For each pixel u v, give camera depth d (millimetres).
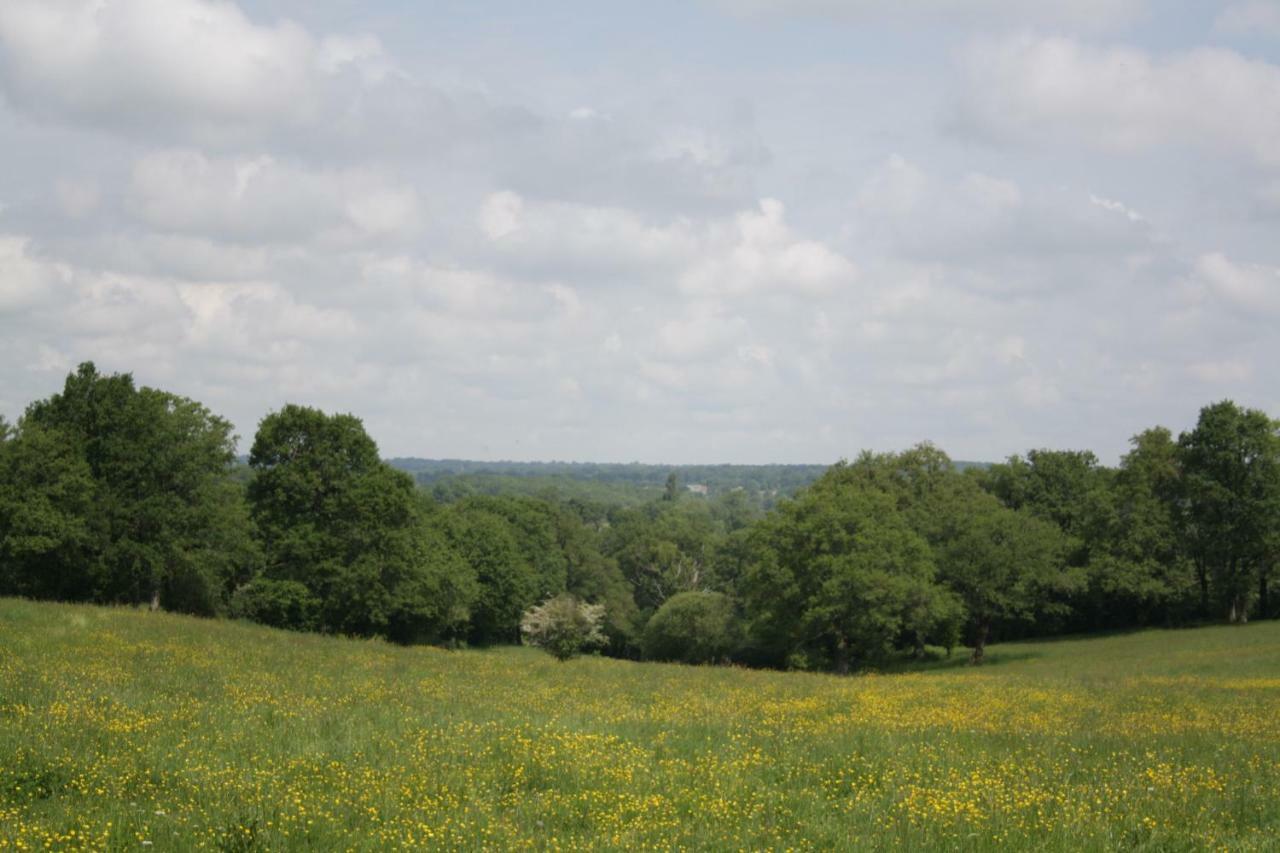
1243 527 71250
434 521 88500
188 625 36531
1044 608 70312
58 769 12453
